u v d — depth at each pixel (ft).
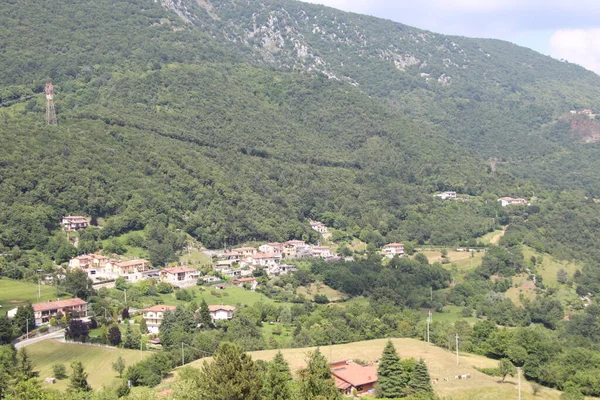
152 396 338.95
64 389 393.29
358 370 429.38
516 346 491.72
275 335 556.92
